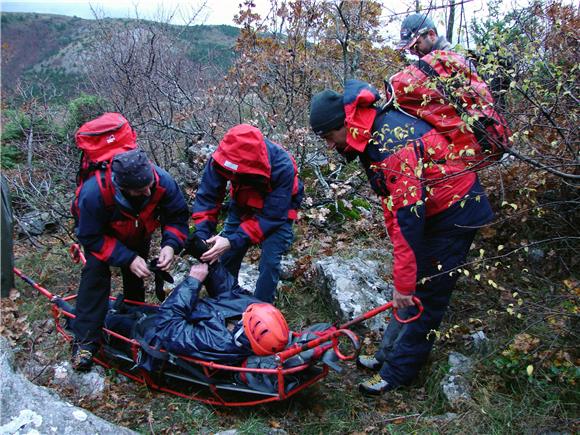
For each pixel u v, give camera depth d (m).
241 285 4.41
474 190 2.99
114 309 3.77
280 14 6.05
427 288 3.12
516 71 2.93
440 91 2.80
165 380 3.47
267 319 3.04
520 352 3.16
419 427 3.00
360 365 3.60
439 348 3.61
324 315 4.26
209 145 6.01
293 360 3.04
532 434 2.81
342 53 6.26
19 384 2.83
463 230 3.01
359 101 2.85
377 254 4.73
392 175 2.80
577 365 3.07
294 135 5.42
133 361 3.42
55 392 3.18
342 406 3.26
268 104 6.18
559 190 3.90
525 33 3.11
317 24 6.14
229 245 3.45
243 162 3.33
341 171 5.98
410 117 2.91
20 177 5.89
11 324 4.18
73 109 6.75
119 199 3.16
